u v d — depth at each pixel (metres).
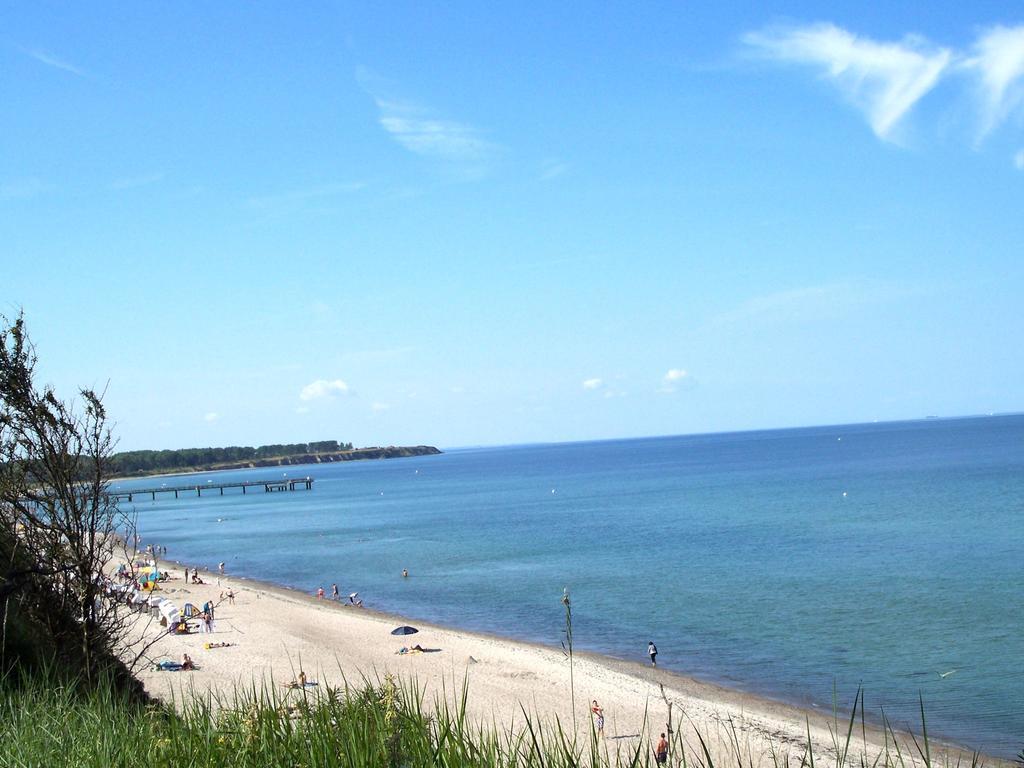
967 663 31.91
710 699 29.30
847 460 197.38
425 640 40.81
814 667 33.00
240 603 52.62
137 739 6.28
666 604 47.75
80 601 10.10
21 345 9.72
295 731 5.88
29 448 9.73
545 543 79.62
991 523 74.81
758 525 83.50
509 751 5.32
